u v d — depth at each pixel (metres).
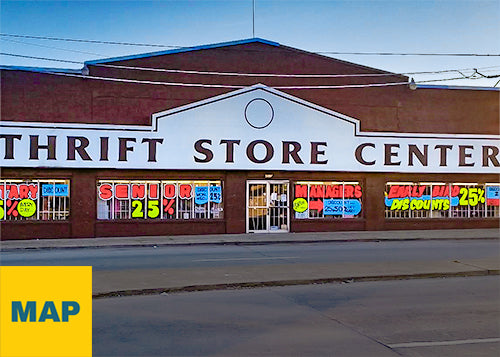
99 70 23.62
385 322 8.66
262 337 7.73
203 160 24.16
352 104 25.94
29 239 23.02
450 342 7.50
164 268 13.98
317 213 25.70
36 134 22.88
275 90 24.83
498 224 27.30
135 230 24.02
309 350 7.09
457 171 26.62
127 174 23.94
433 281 12.56
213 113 24.31
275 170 24.86
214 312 9.34
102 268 14.22
